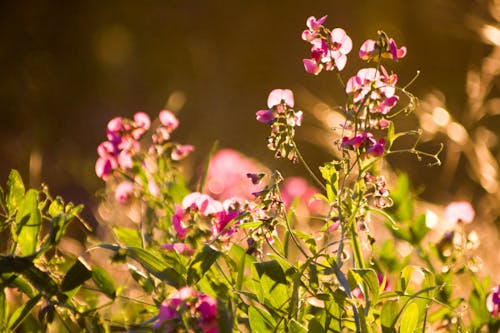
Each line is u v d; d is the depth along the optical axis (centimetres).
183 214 214
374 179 214
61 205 216
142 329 208
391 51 213
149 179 242
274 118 215
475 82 287
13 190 217
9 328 212
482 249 259
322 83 668
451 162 315
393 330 210
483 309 227
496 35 290
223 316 201
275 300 211
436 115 285
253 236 212
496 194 280
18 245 217
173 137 609
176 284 212
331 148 291
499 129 368
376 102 212
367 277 209
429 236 248
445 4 335
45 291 211
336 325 212
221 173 286
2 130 683
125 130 241
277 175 213
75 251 251
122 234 232
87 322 211
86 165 349
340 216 212
